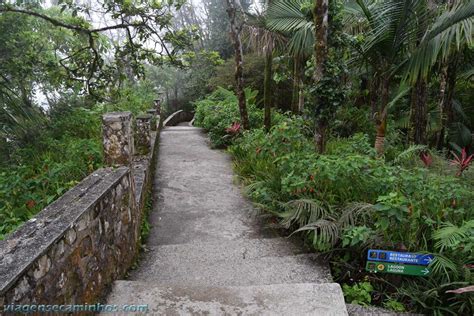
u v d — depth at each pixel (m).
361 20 6.28
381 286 2.90
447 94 8.60
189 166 6.84
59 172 4.30
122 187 2.83
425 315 2.60
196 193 5.36
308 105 4.78
